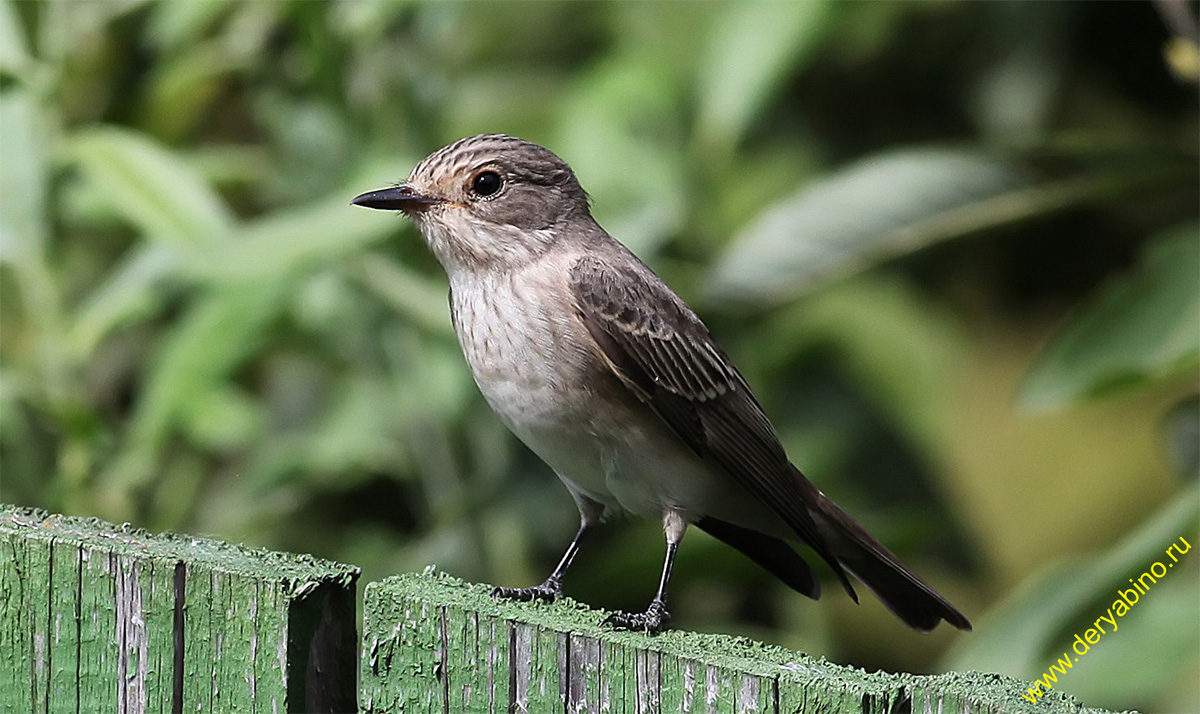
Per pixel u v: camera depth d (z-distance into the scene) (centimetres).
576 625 615
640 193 1168
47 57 1074
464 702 614
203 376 1053
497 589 882
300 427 1265
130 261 1140
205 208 993
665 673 586
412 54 1165
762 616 1295
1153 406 1523
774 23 1104
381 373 1175
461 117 1213
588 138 1179
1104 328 1014
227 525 1154
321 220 962
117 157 1012
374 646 625
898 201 1081
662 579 891
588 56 1293
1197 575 1052
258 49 1158
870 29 1332
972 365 1428
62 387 1045
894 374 1330
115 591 621
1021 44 1311
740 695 573
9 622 636
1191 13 1176
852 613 1380
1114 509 1476
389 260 1117
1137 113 1402
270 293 1064
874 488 1324
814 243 1080
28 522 664
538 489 1173
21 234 1016
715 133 1140
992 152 1078
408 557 1154
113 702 622
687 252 1242
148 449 1059
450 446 1176
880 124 1384
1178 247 1017
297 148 1165
